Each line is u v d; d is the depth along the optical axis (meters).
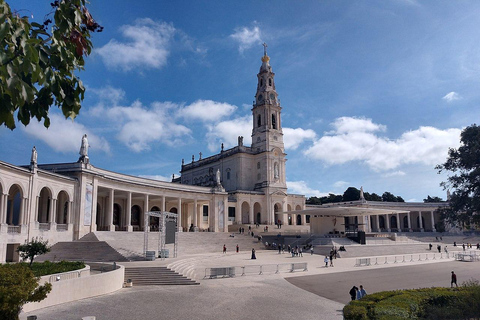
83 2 8.02
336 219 80.00
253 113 96.81
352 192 131.00
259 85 98.00
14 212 46.12
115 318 18.98
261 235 70.94
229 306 22.45
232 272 34.75
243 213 88.19
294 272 38.41
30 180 39.41
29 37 6.86
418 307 16.23
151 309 21.17
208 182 96.50
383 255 60.66
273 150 90.88
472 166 21.52
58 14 7.45
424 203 104.56
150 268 31.64
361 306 15.89
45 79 7.31
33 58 6.59
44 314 19.41
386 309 15.06
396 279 34.12
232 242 62.09
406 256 57.91
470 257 53.97
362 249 60.84
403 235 85.75
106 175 54.88
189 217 80.31
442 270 40.97
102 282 25.39
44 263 27.70
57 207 48.94
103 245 41.00
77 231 46.62
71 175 48.12
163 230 43.00
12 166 36.28
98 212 60.91
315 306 23.03
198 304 22.73
